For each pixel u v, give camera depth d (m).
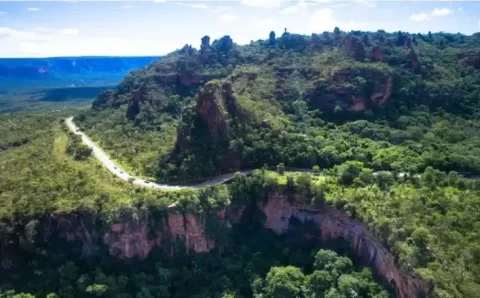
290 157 151.00
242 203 137.75
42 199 126.62
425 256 95.38
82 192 130.12
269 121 162.75
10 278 120.56
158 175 146.88
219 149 149.88
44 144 191.62
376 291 106.38
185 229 129.38
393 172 139.25
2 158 175.62
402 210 112.00
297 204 135.12
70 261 120.31
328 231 129.38
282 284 113.25
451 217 107.06
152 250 129.50
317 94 197.88
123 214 122.44
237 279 125.38
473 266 90.81
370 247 115.12
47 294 116.06
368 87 196.50
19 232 121.69
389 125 186.12
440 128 180.00
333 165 150.00
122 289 119.00
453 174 134.38
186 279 125.62
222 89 161.25
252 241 136.25
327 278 112.25
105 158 168.88
